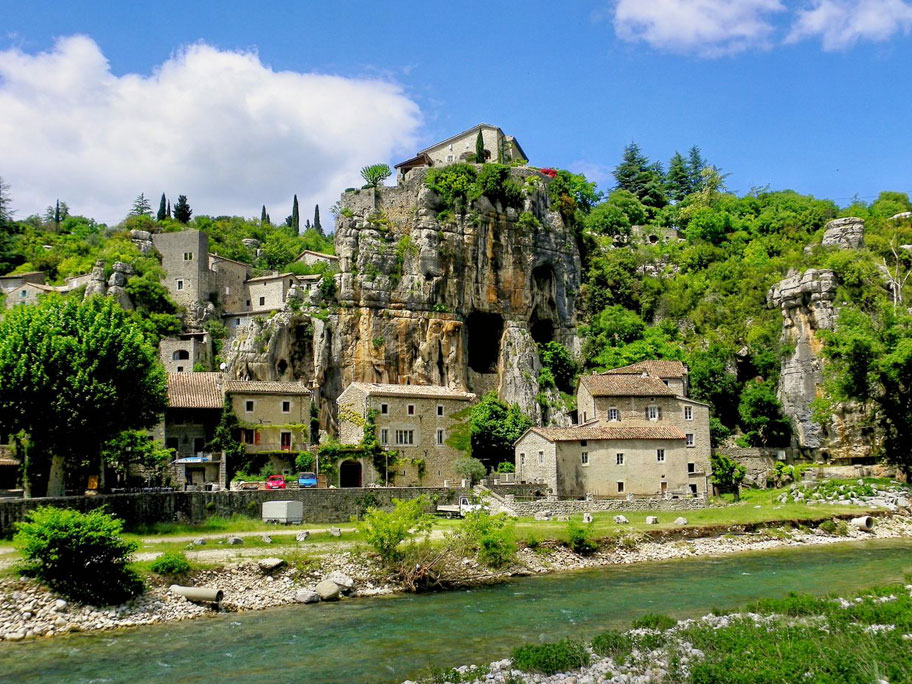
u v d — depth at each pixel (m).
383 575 54.16
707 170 194.25
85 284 124.12
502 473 96.25
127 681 34.28
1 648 39.44
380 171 132.12
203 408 84.62
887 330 96.31
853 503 86.12
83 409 61.56
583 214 164.88
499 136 151.62
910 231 148.38
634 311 141.38
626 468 87.19
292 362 116.88
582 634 40.78
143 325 117.19
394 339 120.19
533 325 135.25
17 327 64.81
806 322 114.81
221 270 137.00
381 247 123.50
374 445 87.81
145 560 51.28
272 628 42.97
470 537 58.31
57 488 64.44
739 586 52.50
